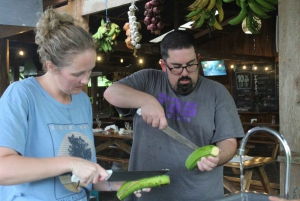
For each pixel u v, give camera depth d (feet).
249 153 27.53
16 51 30.53
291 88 8.28
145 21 13.65
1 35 12.75
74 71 4.36
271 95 32.81
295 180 8.11
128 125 21.47
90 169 4.01
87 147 5.05
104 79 41.91
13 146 4.13
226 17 25.41
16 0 9.91
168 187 6.23
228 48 33.01
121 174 4.20
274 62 32.01
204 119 6.25
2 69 17.56
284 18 8.35
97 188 5.47
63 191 4.66
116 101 5.61
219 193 6.45
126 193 4.75
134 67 37.14
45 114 4.67
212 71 35.14
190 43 5.88
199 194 6.17
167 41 5.96
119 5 13.19
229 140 6.14
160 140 6.34
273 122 28.63
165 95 6.54
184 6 20.62
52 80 4.81
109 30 15.57
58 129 4.73
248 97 33.94
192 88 6.23
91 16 19.70
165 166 6.26
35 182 4.49
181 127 6.34
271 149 29.01
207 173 6.25
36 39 4.54
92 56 4.42
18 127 4.27
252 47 31.86
